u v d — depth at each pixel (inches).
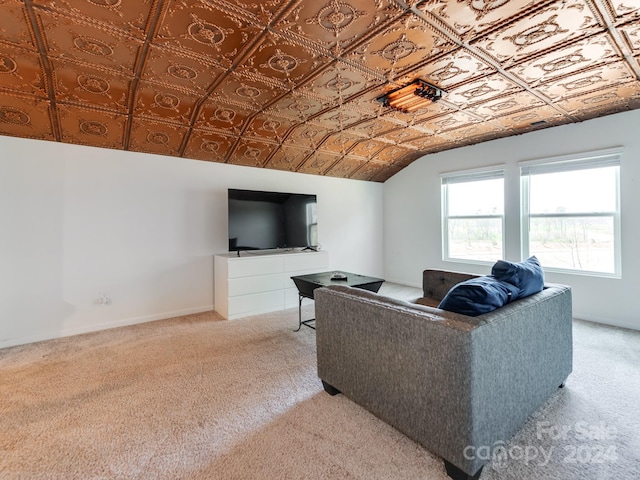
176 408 77.5
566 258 153.6
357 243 230.2
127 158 142.2
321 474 56.4
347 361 76.0
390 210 240.1
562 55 88.8
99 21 70.9
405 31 76.9
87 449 63.4
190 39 77.8
